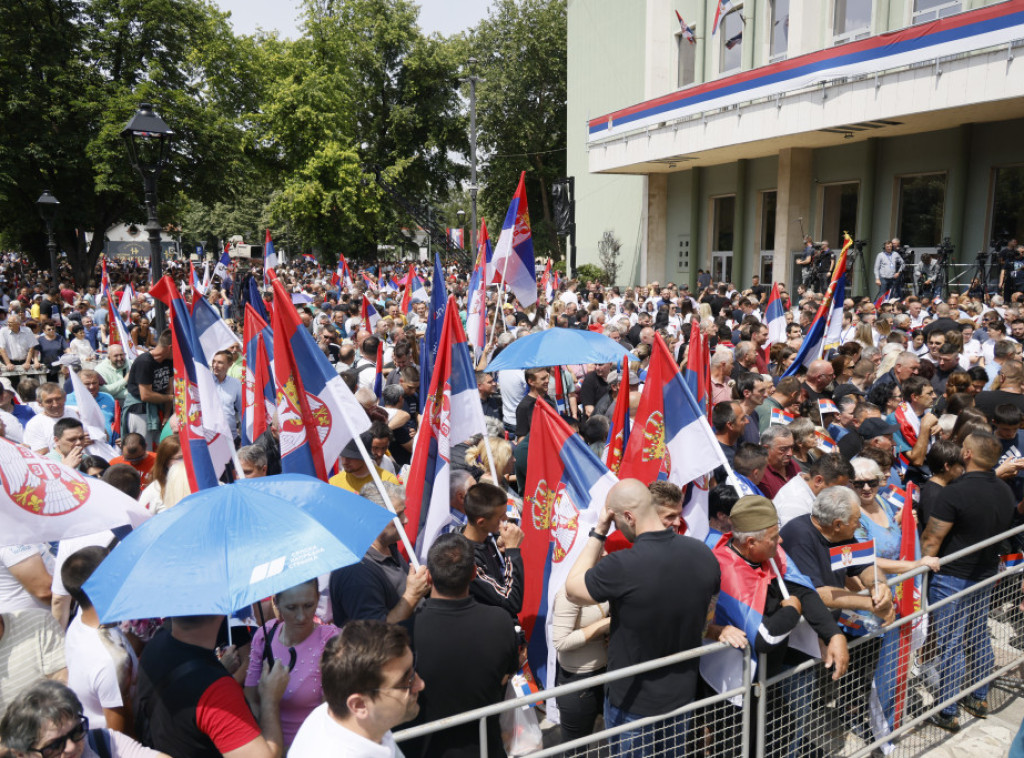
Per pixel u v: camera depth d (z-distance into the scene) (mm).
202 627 2535
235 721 2432
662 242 28016
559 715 3895
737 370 8359
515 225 7914
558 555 3926
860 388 7078
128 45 30953
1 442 3062
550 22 41656
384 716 2154
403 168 45656
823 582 3727
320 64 41875
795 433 5367
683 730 3180
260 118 39281
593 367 7887
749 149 20891
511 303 15938
